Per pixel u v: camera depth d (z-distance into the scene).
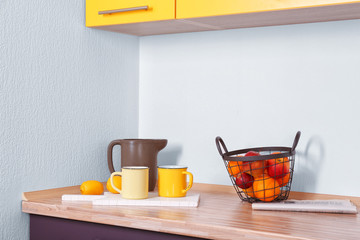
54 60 1.53
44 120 1.50
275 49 1.62
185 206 1.36
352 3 1.23
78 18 1.62
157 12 1.49
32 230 1.45
